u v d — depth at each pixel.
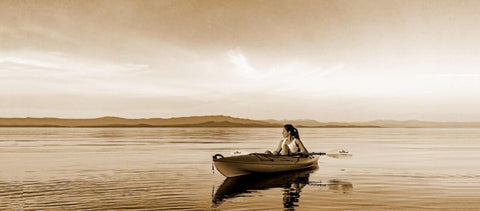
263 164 10.67
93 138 45.34
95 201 6.91
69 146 26.81
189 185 8.84
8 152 20.39
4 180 9.66
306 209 6.16
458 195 7.39
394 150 22.34
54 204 6.65
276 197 7.25
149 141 35.56
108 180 9.67
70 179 9.85
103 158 16.44
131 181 9.50
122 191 8.02
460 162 14.52
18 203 6.74
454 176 10.32
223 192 7.85
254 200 6.95
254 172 10.64
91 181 9.48
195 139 40.84
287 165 11.36
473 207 6.29
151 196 7.40
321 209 6.17
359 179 9.79
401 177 10.09
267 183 9.12
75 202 6.82
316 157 12.98
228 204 6.60
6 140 38.69
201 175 10.73
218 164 9.84
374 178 9.98
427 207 6.30
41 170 11.93
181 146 26.42
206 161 14.95
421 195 7.41
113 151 21.16
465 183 9.01
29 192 7.88
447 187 8.41
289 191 7.93
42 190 8.13
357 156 17.67
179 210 6.14
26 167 12.81
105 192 7.88
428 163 14.11
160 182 9.30
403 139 43.78
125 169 12.20
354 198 7.10
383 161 14.99
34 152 20.33
